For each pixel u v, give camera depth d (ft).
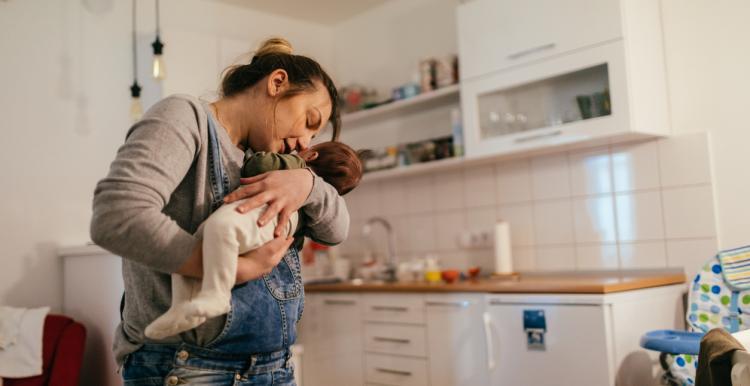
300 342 11.36
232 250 3.13
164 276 3.42
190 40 10.75
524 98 9.57
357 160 4.66
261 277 3.61
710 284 7.77
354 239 13.47
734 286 7.48
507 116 9.78
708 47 8.89
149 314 3.42
